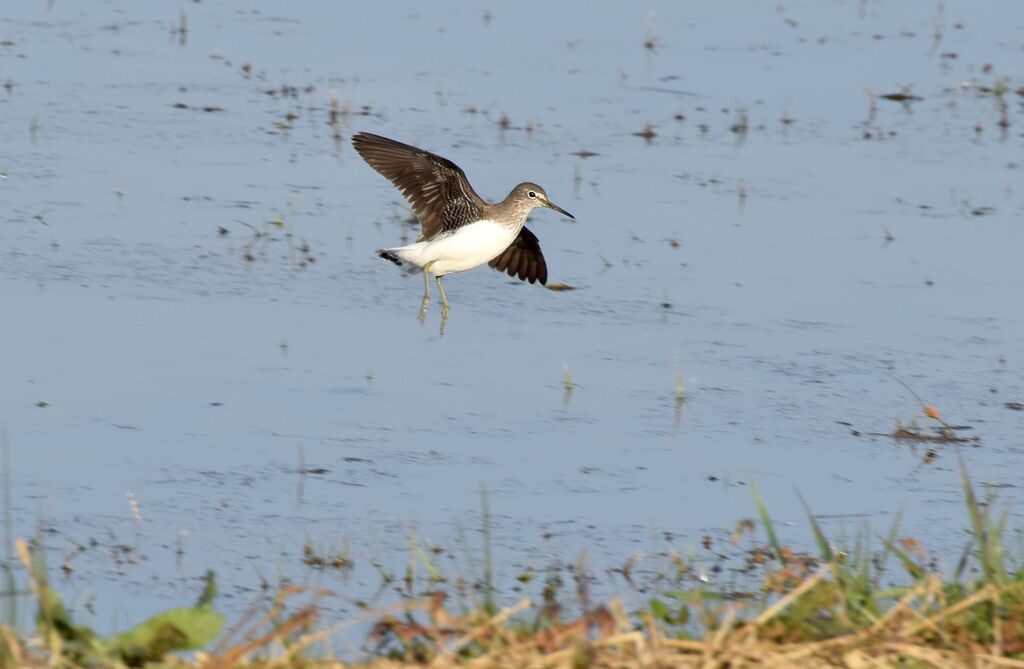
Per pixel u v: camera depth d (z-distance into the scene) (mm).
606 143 21312
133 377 13477
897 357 15086
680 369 14570
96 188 18328
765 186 19891
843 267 17391
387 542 10672
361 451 12312
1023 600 8258
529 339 15180
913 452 12969
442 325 13367
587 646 7262
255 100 22312
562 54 25766
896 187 20094
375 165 13039
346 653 8188
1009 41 28125
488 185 18938
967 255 17875
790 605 8688
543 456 12461
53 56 23625
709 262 17422
